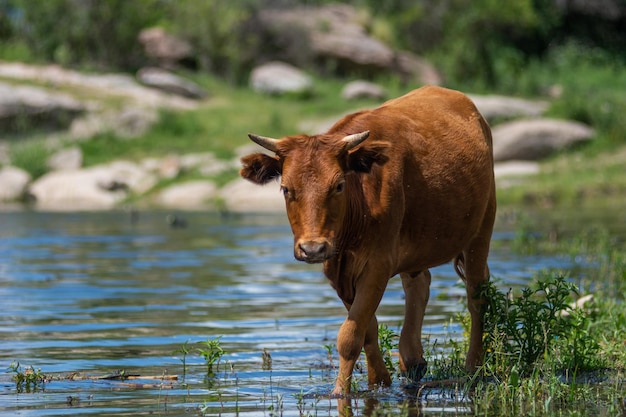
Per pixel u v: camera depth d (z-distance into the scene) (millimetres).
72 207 79250
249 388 23719
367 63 126375
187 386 23891
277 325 32250
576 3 147500
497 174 89188
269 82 117250
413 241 24672
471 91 125750
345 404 22031
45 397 22734
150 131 100000
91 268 46000
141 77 113125
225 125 103625
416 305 26344
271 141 22625
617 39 150500
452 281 42062
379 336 26906
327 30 130000
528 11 134875
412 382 24578
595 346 25953
